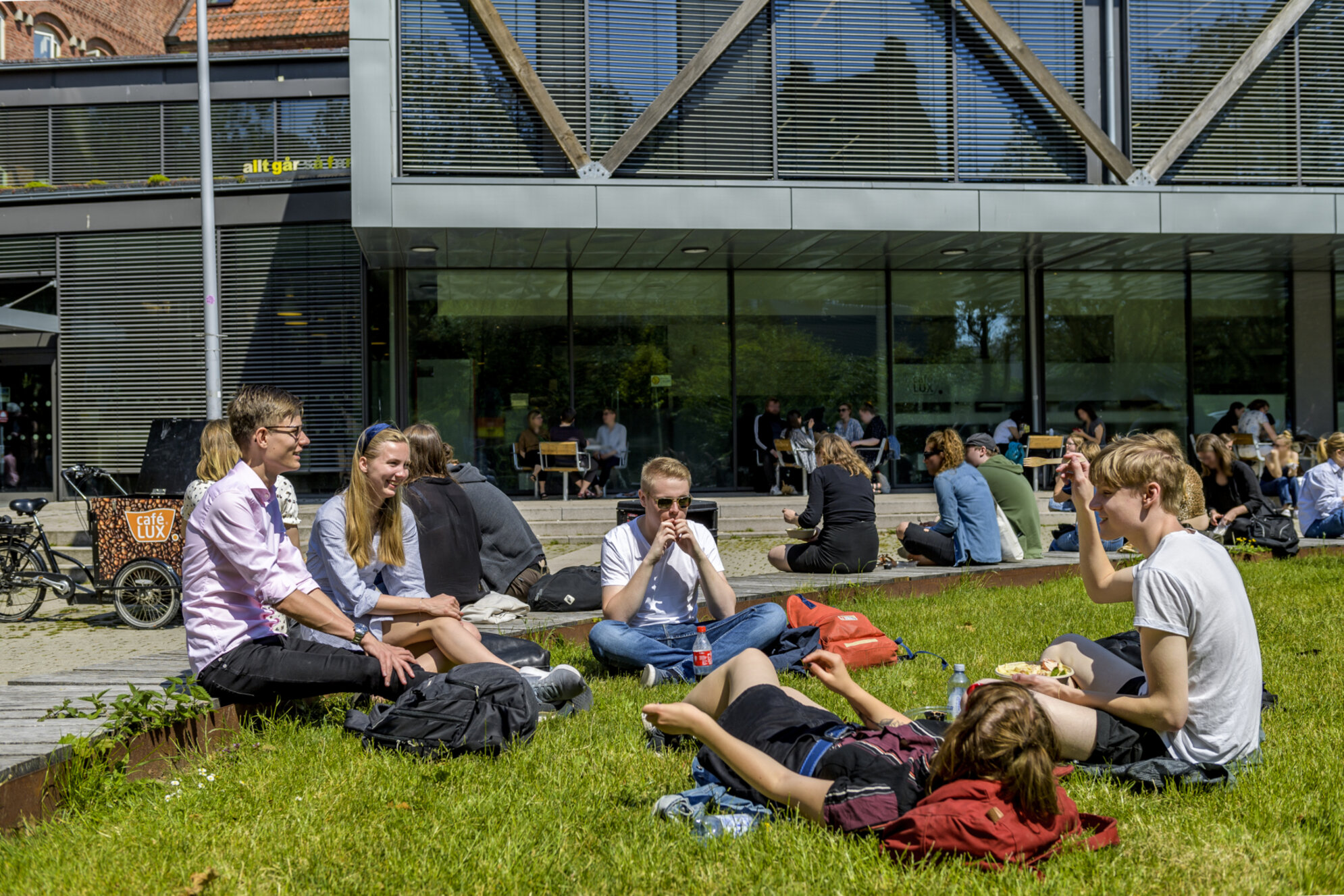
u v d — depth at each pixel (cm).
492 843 305
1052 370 1716
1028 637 625
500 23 1298
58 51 2284
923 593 789
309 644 430
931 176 1394
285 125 1631
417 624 463
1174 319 1739
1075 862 283
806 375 1672
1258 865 286
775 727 332
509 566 686
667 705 319
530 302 1620
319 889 279
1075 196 1362
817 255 1531
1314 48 1443
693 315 1652
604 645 534
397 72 1301
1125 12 1423
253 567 405
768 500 1497
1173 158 1398
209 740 411
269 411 416
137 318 1570
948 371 1698
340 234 1554
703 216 1315
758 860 289
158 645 777
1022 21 1419
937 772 294
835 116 1384
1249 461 1573
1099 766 356
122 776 359
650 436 1644
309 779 365
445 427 1603
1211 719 344
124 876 285
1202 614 338
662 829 317
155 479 919
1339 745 392
